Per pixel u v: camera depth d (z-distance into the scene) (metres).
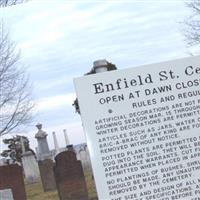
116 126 3.05
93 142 3.02
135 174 2.99
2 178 3.75
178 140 3.05
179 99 3.12
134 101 3.09
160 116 3.08
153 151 3.02
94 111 3.06
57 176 3.76
